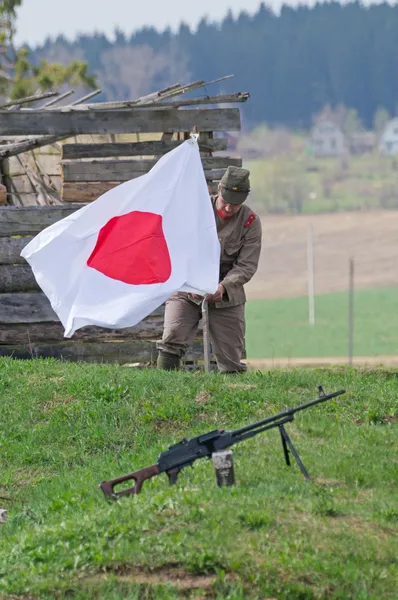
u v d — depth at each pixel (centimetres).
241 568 1681
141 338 3869
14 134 3809
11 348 3791
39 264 2531
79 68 8125
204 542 1734
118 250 2530
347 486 2044
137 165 3959
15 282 3784
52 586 1697
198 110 3894
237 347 3020
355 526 1816
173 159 2642
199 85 3897
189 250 2580
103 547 1762
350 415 2636
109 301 2488
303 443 2334
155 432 2622
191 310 3019
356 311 14412
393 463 2198
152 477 2067
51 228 2548
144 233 2542
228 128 3900
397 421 2609
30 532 1895
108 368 3112
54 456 2566
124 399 2769
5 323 3791
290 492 1939
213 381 2864
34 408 2791
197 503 1853
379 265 18712
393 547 1744
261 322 13588
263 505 1841
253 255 2942
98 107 3841
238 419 2630
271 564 1673
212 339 3019
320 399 2008
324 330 12512
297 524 1789
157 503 1864
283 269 18888
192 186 2647
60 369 3095
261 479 2034
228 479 1955
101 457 2527
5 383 2950
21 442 2639
